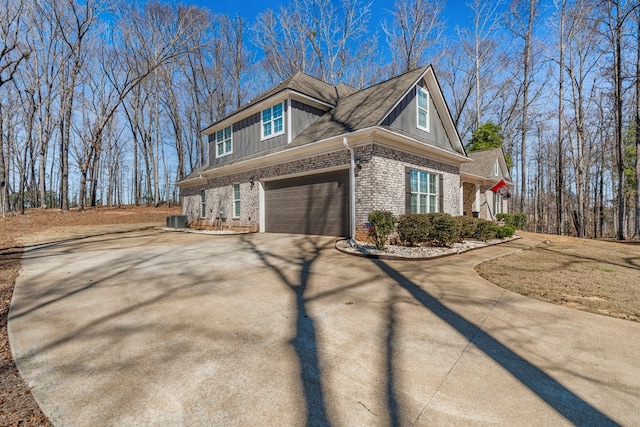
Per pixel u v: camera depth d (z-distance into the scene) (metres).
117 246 9.95
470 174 16.94
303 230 11.90
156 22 22.23
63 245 10.31
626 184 24.77
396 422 1.93
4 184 20.28
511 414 2.01
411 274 5.84
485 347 2.95
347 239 10.08
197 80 29.72
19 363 2.70
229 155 15.65
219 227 16.23
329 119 12.04
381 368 2.57
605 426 1.91
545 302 4.27
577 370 2.55
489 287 4.99
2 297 4.66
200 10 20.09
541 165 35.53
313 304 4.20
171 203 34.84
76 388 2.31
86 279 5.65
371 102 11.07
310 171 11.24
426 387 2.31
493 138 24.28
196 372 2.52
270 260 7.27
